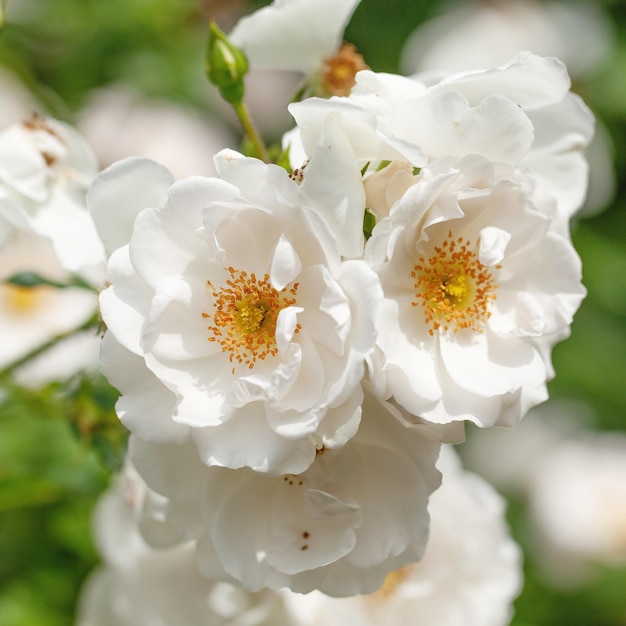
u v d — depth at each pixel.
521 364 0.62
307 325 0.61
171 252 0.61
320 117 0.61
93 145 0.91
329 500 0.62
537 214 0.62
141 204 0.62
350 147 0.60
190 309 0.61
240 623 0.69
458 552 0.70
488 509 0.72
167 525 0.66
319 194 0.60
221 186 0.60
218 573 0.63
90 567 0.78
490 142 0.61
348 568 0.63
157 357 0.61
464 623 0.71
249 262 0.61
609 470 0.97
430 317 0.62
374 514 0.62
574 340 0.99
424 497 0.62
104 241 0.63
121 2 0.94
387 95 0.62
